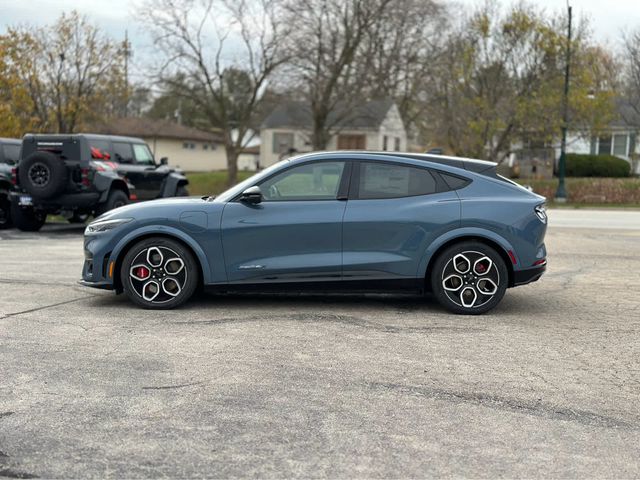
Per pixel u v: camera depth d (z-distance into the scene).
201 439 3.99
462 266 7.10
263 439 3.99
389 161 7.23
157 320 6.77
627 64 39.78
